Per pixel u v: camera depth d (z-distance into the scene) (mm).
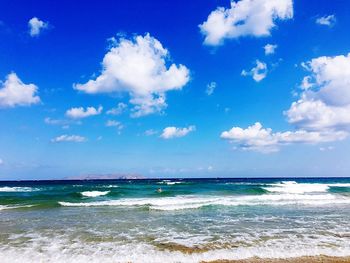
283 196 28812
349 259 9133
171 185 51031
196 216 17422
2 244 11117
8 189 44000
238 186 45688
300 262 8883
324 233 12680
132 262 9062
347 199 26703
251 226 14297
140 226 14414
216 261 9055
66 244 11086
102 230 13508
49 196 29906
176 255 9648
